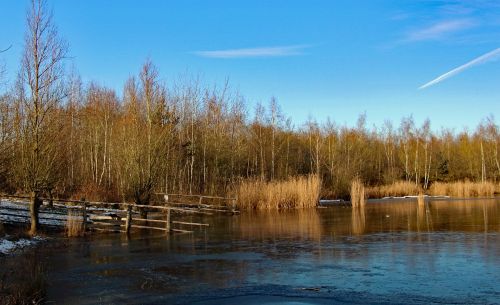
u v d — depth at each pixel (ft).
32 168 69.26
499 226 80.18
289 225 88.53
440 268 46.29
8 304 33.12
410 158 246.27
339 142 216.95
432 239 66.33
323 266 48.49
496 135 249.55
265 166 188.65
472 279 41.47
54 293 38.75
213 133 166.50
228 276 44.42
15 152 66.54
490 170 242.37
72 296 37.76
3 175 68.64
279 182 136.87
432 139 261.85
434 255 53.52
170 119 131.23
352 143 222.07
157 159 106.22
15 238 64.64
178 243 66.33
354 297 36.24
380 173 238.68
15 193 95.04
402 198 178.70
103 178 142.51
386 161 258.16
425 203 145.07
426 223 87.51
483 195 180.34
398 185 196.03
